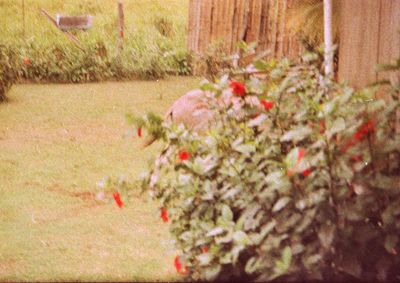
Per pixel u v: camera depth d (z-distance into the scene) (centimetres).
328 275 354
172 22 1833
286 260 321
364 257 358
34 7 2028
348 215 335
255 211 357
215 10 1326
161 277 471
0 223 600
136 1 2133
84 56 1377
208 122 436
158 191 418
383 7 397
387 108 347
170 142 405
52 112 1084
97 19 1873
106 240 552
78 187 704
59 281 472
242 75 427
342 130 336
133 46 1509
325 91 383
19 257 520
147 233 564
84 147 870
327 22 523
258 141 379
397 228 341
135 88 1297
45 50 1403
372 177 342
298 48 1112
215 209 391
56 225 591
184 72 1433
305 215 343
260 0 1195
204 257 358
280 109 380
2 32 1703
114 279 471
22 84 1328
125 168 776
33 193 686
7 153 842
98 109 1107
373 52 407
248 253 386
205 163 391
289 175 326
